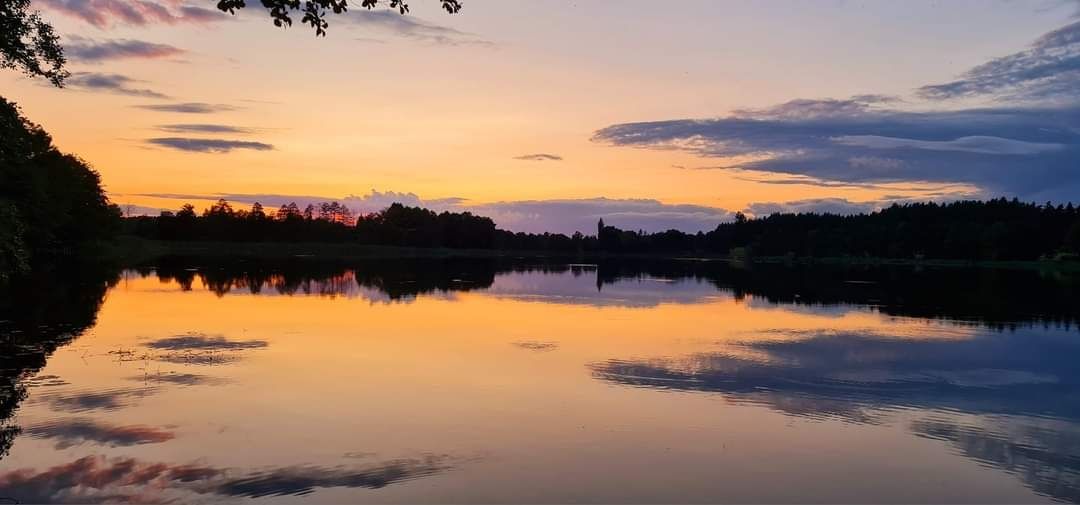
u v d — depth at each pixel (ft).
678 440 45.14
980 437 47.73
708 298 152.05
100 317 95.86
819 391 60.08
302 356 70.18
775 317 115.34
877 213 587.68
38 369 60.90
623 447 43.42
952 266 409.28
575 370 66.33
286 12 31.14
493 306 125.29
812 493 37.14
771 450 43.70
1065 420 52.24
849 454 43.50
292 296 135.44
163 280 168.25
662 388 59.62
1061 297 161.79
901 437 47.34
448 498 35.06
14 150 76.02
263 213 520.42
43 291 129.08
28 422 45.65
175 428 45.11
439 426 46.80
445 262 363.35
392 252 532.73
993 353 81.71
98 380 57.21
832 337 92.48
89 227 270.26
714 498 36.04
